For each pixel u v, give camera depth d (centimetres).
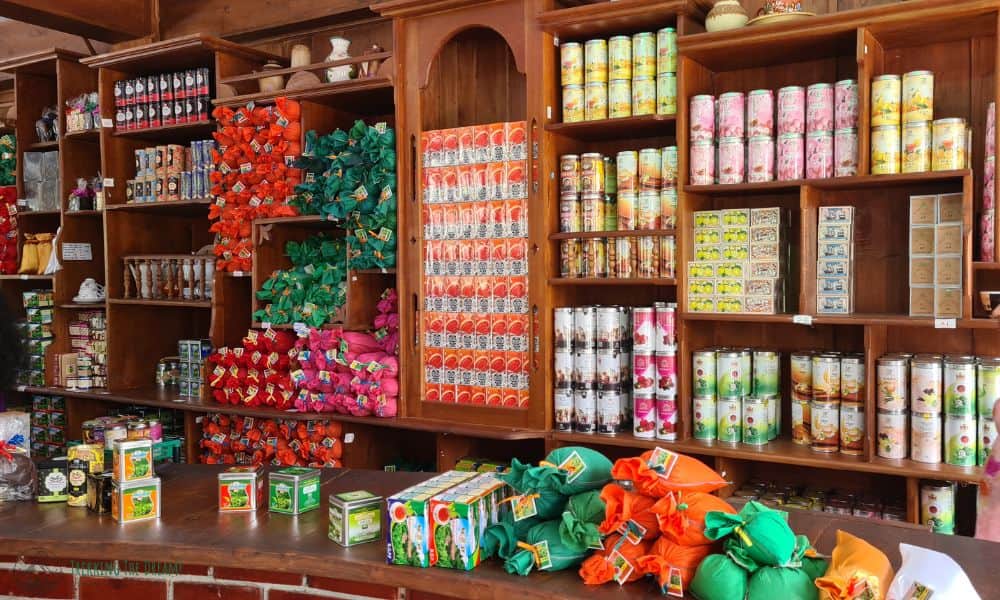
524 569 198
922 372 323
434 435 479
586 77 382
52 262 578
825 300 342
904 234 352
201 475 291
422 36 415
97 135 566
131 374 561
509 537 204
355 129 428
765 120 347
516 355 397
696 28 372
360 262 434
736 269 355
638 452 391
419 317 422
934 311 321
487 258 403
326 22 498
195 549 220
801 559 185
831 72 366
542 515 212
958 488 339
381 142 419
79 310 593
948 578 160
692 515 186
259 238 470
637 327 371
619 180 379
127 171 557
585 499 204
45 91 626
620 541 193
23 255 614
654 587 189
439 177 414
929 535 219
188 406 486
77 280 589
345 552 214
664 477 192
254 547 219
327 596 213
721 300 359
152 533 231
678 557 185
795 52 357
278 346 459
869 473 369
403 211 422
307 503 250
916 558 170
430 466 473
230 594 222
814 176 338
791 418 379
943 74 345
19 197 612
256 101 466
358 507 221
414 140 420
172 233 582
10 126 653
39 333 585
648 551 193
